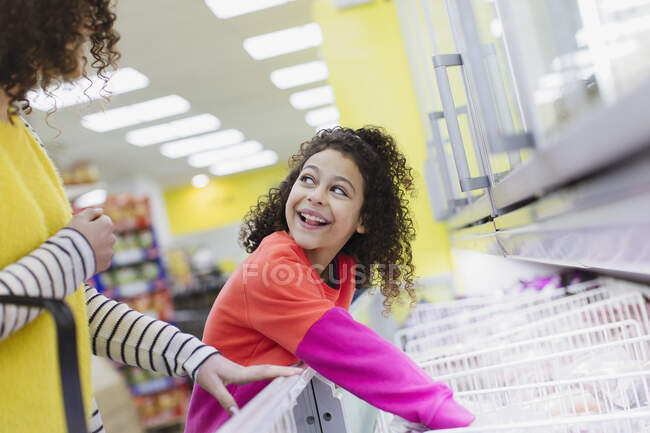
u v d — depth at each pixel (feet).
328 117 29.76
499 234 3.69
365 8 10.01
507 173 3.12
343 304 3.97
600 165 1.40
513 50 2.22
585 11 1.42
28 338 2.17
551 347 4.57
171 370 2.91
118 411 8.61
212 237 41.16
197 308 23.00
